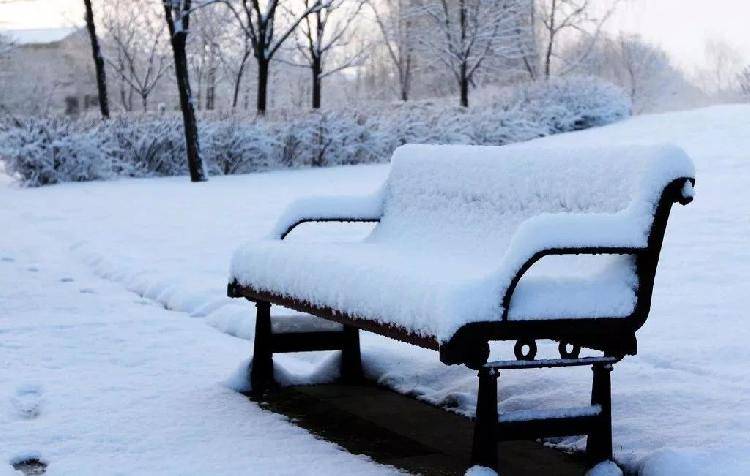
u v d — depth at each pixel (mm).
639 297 3068
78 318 6234
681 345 4848
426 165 4531
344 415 3980
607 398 3158
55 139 19484
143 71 46594
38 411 4062
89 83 51719
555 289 2998
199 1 25609
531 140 22734
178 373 4750
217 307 6434
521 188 3807
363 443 3578
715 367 4426
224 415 3939
